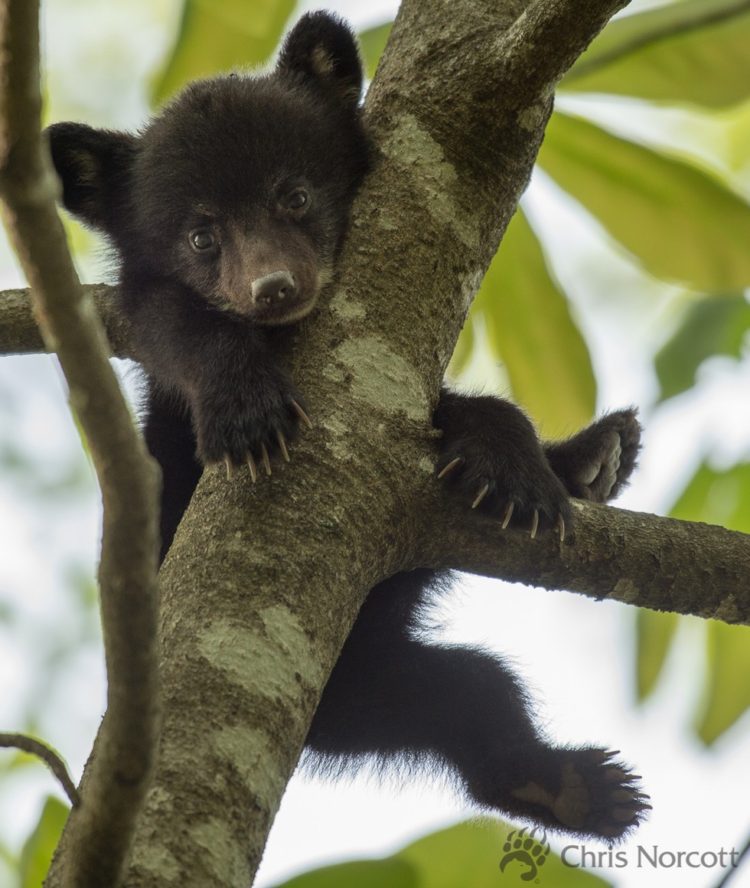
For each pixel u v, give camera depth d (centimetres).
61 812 820
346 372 747
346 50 1121
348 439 720
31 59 428
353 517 696
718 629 1220
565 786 1008
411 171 825
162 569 683
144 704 475
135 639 471
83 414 459
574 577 784
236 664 612
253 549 665
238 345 884
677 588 789
